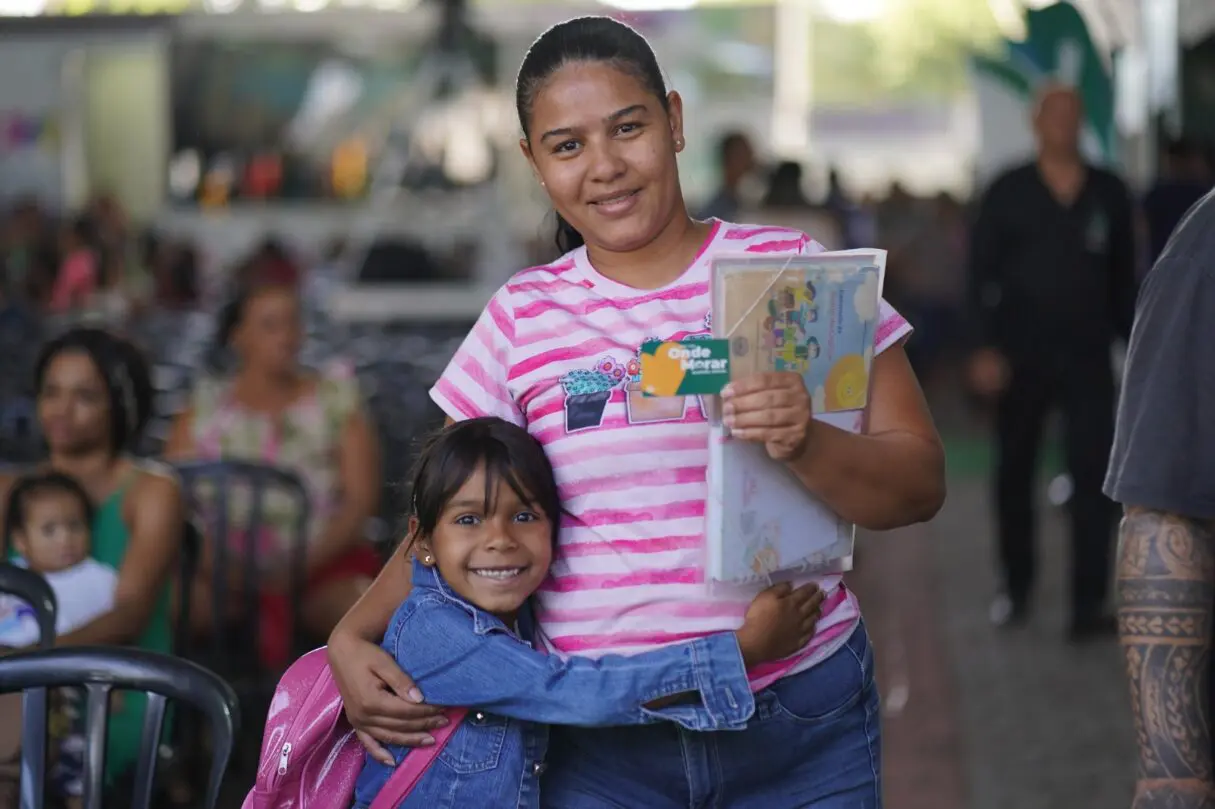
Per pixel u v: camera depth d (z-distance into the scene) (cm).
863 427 197
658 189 192
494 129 1016
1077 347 548
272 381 442
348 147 1265
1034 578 589
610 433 193
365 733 202
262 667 409
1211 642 209
